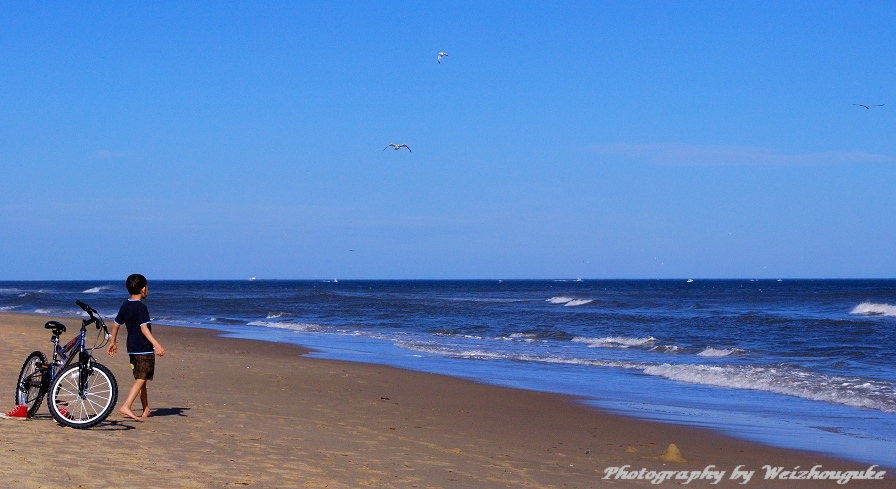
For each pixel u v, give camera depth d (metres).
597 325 33.09
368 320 38.62
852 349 21.95
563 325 33.28
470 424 10.19
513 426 10.22
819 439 9.72
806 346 23.34
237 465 6.46
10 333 21.86
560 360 19.70
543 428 10.17
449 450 8.02
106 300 67.06
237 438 7.77
